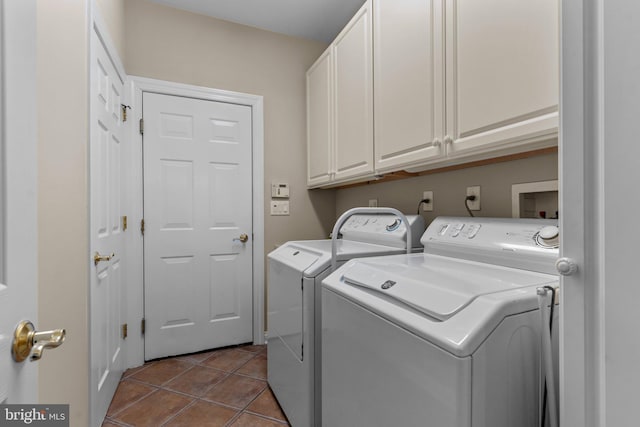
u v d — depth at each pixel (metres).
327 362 1.15
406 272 1.01
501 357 0.67
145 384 1.93
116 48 1.85
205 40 2.37
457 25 1.21
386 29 1.61
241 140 2.49
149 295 2.21
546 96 0.91
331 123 2.20
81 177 1.25
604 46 0.49
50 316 0.99
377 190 2.28
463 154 1.21
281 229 2.63
